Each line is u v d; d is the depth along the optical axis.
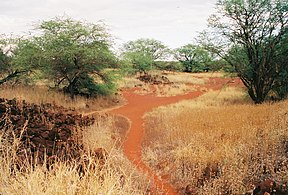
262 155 7.80
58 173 3.92
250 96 23.98
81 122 10.79
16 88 19.22
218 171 7.42
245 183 6.65
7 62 22.02
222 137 9.61
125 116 17.58
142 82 38.03
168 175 7.84
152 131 12.76
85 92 22.94
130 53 46.81
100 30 22.30
